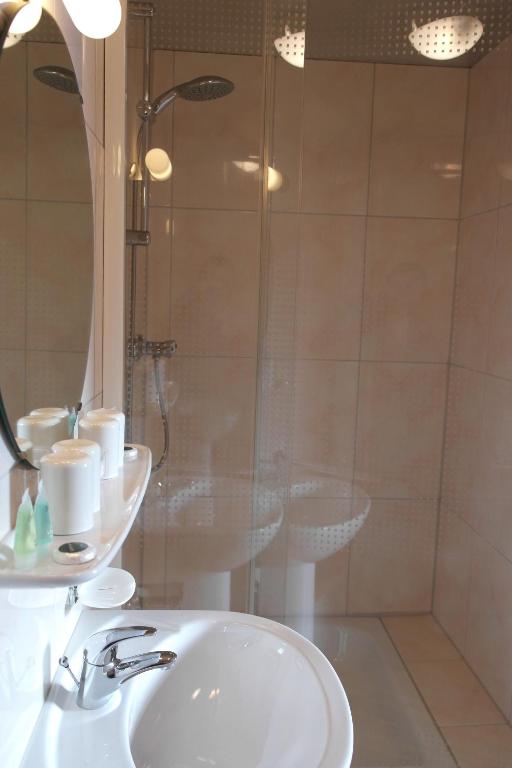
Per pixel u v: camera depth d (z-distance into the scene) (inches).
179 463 85.9
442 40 82.9
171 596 88.0
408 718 77.4
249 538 88.7
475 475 85.7
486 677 81.6
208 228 82.5
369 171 85.7
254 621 46.4
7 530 31.9
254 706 41.2
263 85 81.1
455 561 89.2
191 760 39.3
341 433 90.2
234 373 85.7
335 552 91.6
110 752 33.2
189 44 78.0
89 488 31.9
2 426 30.7
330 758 32.2
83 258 49.0
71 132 44.4
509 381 77.9
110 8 42.2
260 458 87.8
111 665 36.9
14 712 31.1
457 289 89.4
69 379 44.6
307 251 86.0
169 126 79.5
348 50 82.4
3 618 29.5
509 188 78.0
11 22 29.7
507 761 72.2
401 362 90.0
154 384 83.7
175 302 82.9
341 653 87.9
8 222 31.3
